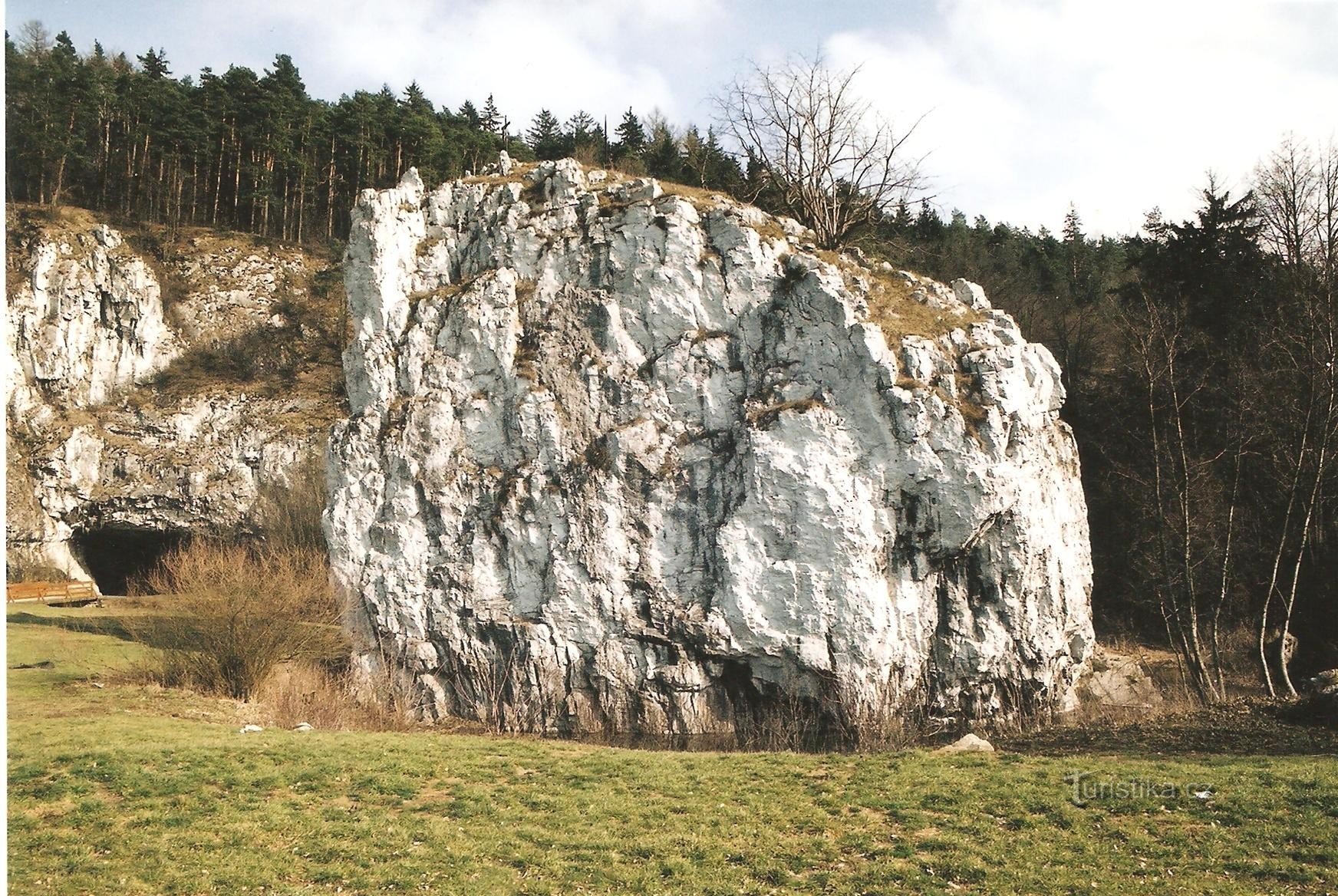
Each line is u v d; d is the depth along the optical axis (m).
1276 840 15.91
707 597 34.00
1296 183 45.31
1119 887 14.51
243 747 22.64
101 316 79.12
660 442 35.81
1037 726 32.69
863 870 15.45
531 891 14.98
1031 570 34.47
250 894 14.95
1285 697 30.30
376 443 37.19
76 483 71.56
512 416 36.75
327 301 86.12
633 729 33.50
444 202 41.12
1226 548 39.88
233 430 73.12
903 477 33.91
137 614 45.19
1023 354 36.78
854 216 51.53
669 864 15.81
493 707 34.28
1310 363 38.12
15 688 30.92
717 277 37.38
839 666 32.53
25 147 85.06
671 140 74.88
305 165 92.88
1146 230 56.72
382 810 18.56
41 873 15.50
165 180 92.06
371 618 35.62
